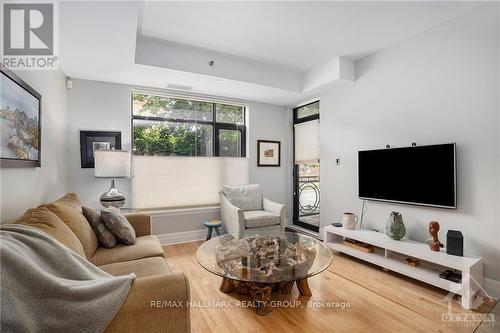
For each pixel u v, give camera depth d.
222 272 1.80
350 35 2.82
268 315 1.91
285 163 4.78
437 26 2.61
